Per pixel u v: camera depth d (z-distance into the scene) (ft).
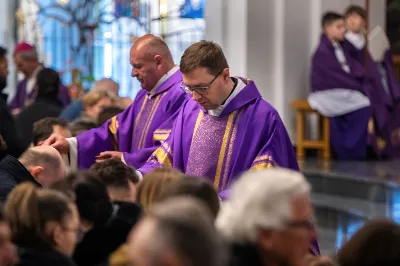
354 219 32.24
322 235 31.32
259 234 10.21
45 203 11.59
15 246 11.35
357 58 41.78
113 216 12.98
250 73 43.29
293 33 43.55
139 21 51.93
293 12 43.55
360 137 41.27
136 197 13.26
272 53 43.80
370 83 41.75
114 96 30.76
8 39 54.34
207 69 18.24
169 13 51.96
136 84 52.90
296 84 43.75
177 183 11.78
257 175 10.36
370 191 34.32
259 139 18.47
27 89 40.47
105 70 53.01
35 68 40.40
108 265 12.78
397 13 47.24
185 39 52.19
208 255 8.04
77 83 45.57
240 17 43.29
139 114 22.29
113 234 12.87
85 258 12.83
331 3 44.21
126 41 52.65
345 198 35.27
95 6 53.21
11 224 11.51
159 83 21.84
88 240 12.82
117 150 22.67
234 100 18.72
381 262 10.51
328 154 41.98
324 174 36.27
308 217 10.25
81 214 12.85
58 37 54.19
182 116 19.79
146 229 8.13
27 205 11.50
